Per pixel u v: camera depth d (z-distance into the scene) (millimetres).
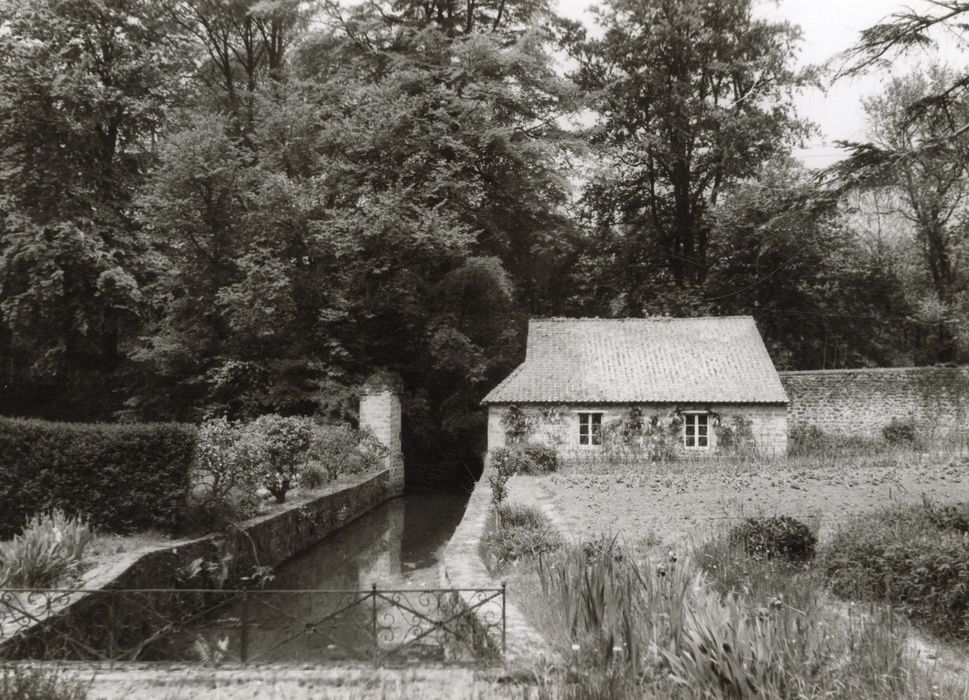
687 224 41281
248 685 7219
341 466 24438
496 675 7188
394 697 6836
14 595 8320
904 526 10898
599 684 6438
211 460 14039
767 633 6348
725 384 28000
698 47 38188
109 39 30469
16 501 12500
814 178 12945
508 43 36562
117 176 31297
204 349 29719
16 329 29469
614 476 22172
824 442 29375
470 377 30984
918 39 12289
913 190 12984
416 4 35219
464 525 14375
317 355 30453
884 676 6211
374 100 30922
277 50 39281
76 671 7289
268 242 29906
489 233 35312
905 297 40844
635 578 8125
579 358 29703
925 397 31609
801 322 40875
